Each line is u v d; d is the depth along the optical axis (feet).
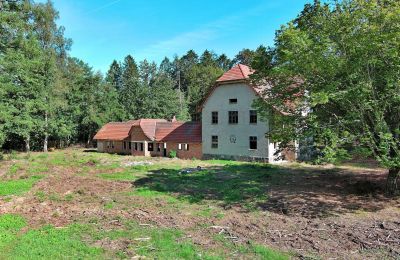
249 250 33.04
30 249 33.81
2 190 63.21
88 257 31.76
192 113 244.22
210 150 128.57
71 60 195.72
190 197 56.08
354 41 44.91
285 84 56.65
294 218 43.75
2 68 103.50
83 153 167.43
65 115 194.90
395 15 42.11
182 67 431.84
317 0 55.52
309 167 93.04
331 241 35.32
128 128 172.65
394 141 49.19
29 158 131.54
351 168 89.51
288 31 46.60
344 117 51.37
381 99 47.26
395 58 44.50
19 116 118.11
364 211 46.42
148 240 36.11
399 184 58.70
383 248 33.24
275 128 58.75
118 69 362.94
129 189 64.49
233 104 120.57
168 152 143.84
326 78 50.24
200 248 33.65
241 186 64.85
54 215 46.78
